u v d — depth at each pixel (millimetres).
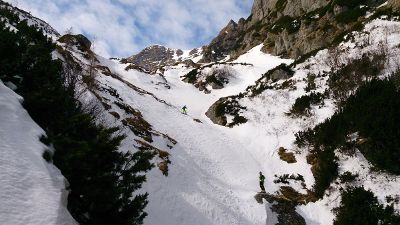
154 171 18719
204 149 26641
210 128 32219
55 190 8227
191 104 44031
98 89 25531
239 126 33688
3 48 11852
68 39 47500
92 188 9383
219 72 54094
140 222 10492
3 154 8188
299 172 25750
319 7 64562
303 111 31766
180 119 31406
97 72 33062
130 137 20953
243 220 19500
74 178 9516
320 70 39031
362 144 22500
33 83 12352
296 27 60062
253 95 39094
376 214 17969
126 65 53531
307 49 53750
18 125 9531
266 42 68125
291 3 73500
